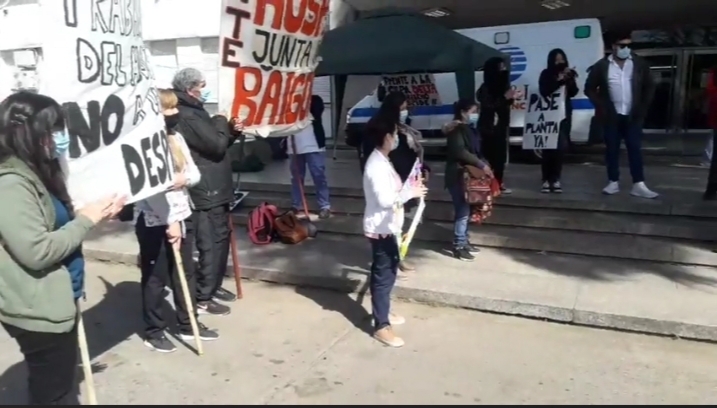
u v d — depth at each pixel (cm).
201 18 1145
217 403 384
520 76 1177
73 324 284
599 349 458
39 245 262
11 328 277
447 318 518
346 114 1344
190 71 485
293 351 457
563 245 640
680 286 546
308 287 594
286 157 1119
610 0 1269
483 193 600
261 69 518
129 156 353
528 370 425
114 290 607
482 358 444
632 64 703
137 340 482
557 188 758
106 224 804
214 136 482
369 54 807
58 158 292
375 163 440
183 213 433
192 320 447
